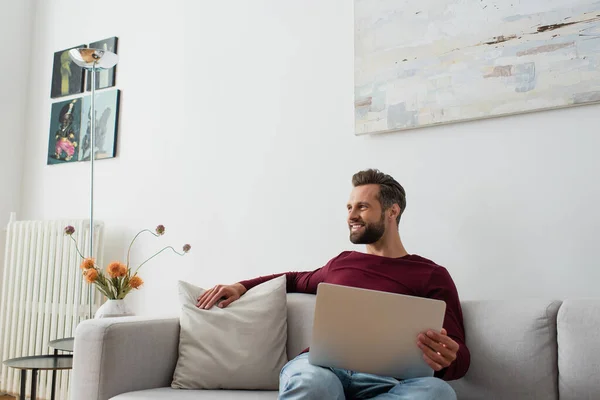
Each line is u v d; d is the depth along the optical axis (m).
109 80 3.20
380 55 2.23
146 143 2.99
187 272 2.73
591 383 1.40
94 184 3.16
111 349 1.64
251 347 1.77
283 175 2.50
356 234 1.79
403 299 1.29
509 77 1.95
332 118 2.39
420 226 2.12
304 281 1.99
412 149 2.16
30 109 3.57
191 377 1.73
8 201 3.44
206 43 2.85
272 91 2.59
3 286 3.21
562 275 1.83
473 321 1.63
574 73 1.83
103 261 3.03
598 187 1.80
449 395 1.28
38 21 3.64
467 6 2.05
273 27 2.63
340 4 2.43
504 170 1.97
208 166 2.74
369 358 1.33
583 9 1.83
